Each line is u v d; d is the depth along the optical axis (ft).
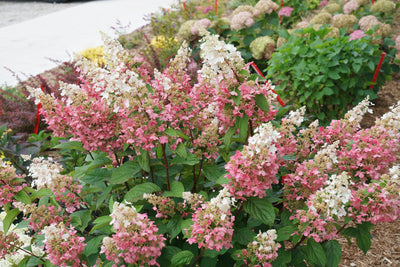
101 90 6.70
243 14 20.35
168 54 20.38
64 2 51.52
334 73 14.70
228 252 6.59
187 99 6.80
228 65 6.11
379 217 5.93
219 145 7.82
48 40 33.73
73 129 6.66
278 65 15.70
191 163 6.43
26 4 52.29
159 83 6.29
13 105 16.03
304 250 6.35
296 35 17.53
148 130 5.99
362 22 19.31
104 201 7.52
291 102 16.10
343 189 5.28
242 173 5.47
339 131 7.11
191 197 5.85
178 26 26.94
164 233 6.68
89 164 7.40
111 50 6.53
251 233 6.08
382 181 5.96
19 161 10.55
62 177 6.29
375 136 6.79
